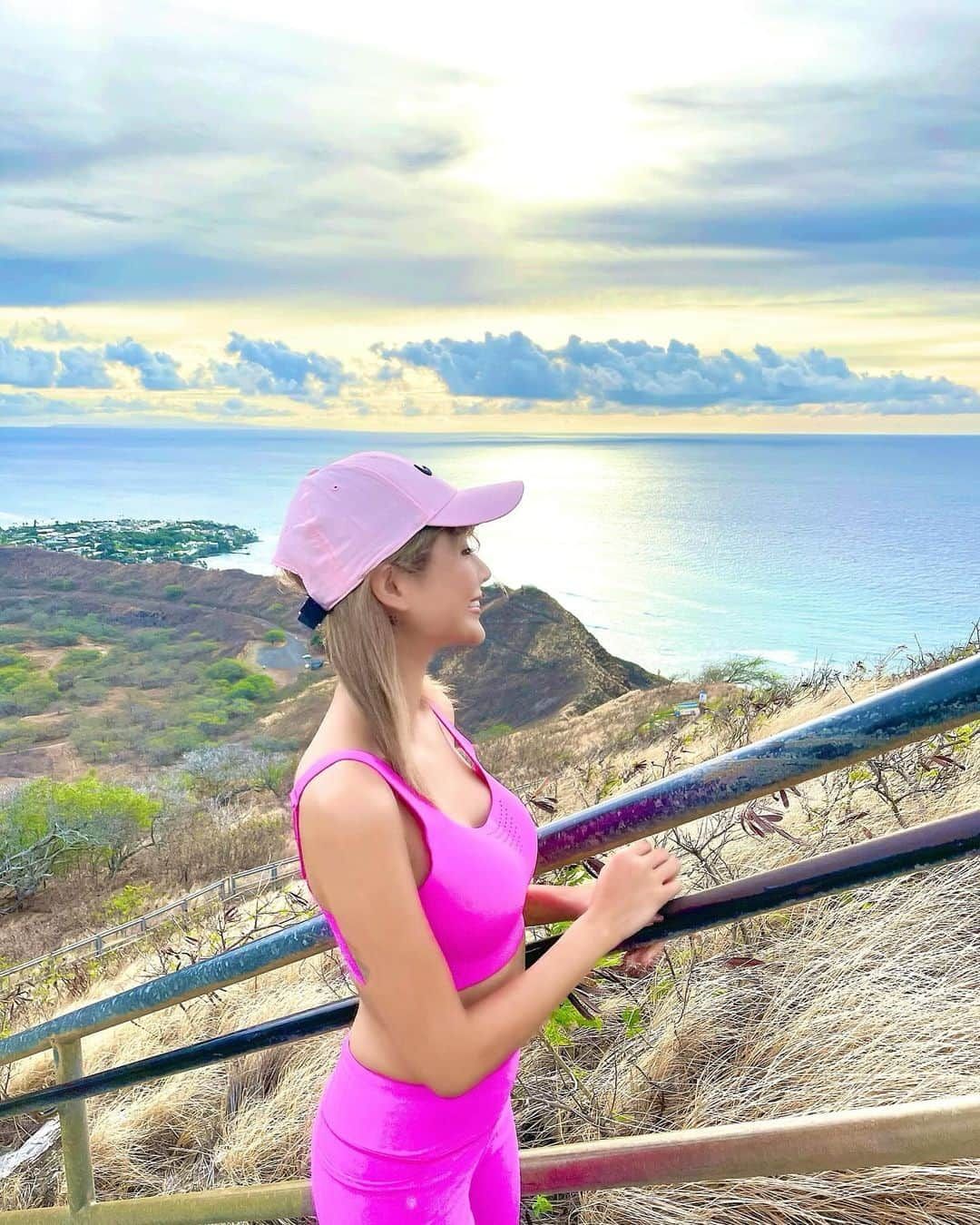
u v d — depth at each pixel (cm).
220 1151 233
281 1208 153
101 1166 249
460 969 102
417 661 106
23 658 15275
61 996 691
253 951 129
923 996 173
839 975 185
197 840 2850
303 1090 238
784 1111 163
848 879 87
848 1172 148
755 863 240
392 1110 109
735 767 84
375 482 100
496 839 106
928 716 72
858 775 247
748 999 188
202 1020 336
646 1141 120
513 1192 126
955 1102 96
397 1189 110
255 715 11594
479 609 107
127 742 10919
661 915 98
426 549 100
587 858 104
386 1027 100
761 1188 152
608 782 331
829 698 518
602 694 10425
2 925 2792
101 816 3253
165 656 15212
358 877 94
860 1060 166
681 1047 184
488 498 102
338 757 96
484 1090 112
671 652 19862
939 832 82
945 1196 143
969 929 189
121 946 756
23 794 3316
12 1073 395
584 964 95
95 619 18062
